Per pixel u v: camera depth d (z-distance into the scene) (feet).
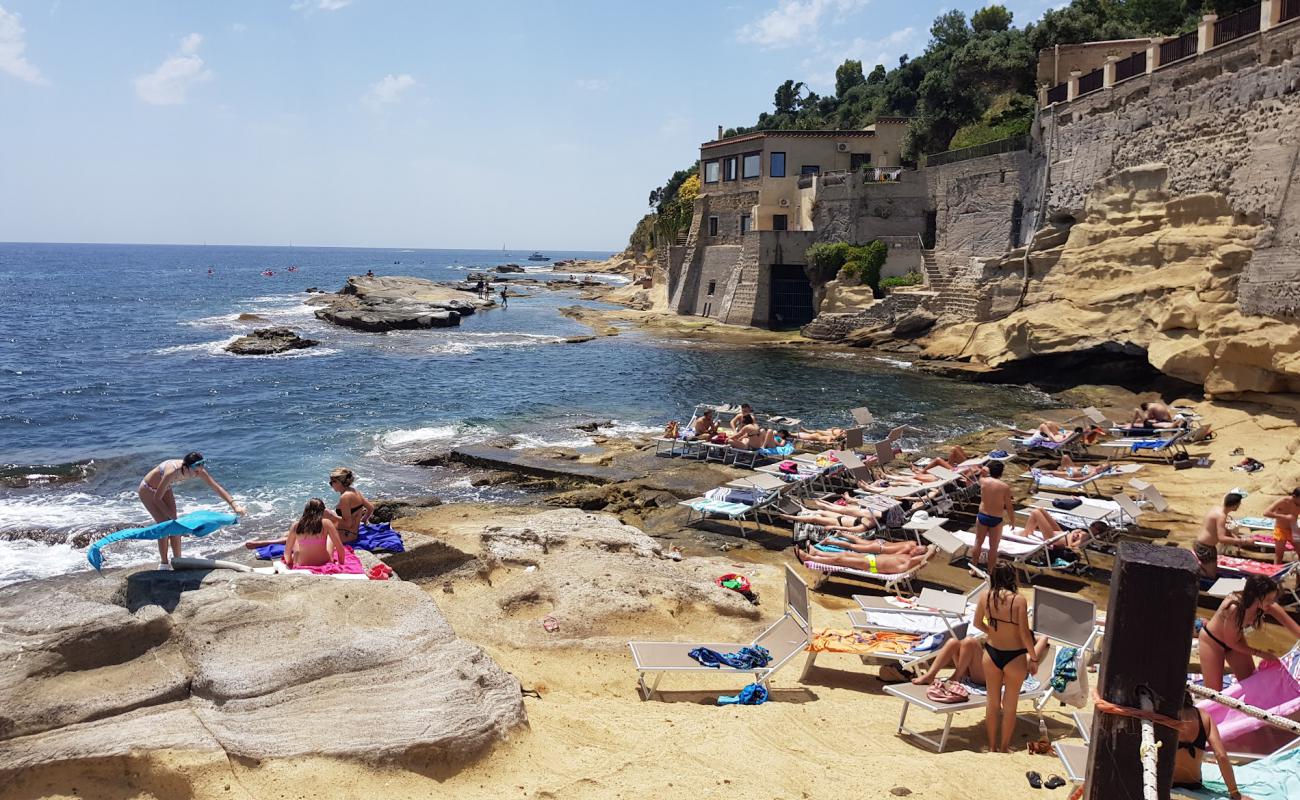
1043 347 99.19
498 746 22.21
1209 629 25.90
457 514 50.21
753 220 176.65
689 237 197.57
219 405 90.99
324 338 152.46
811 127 299.38
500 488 61.31
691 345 143.54
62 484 61.87
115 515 54.44
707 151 191.31
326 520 33.47
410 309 179.63
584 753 23.06
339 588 27.25
